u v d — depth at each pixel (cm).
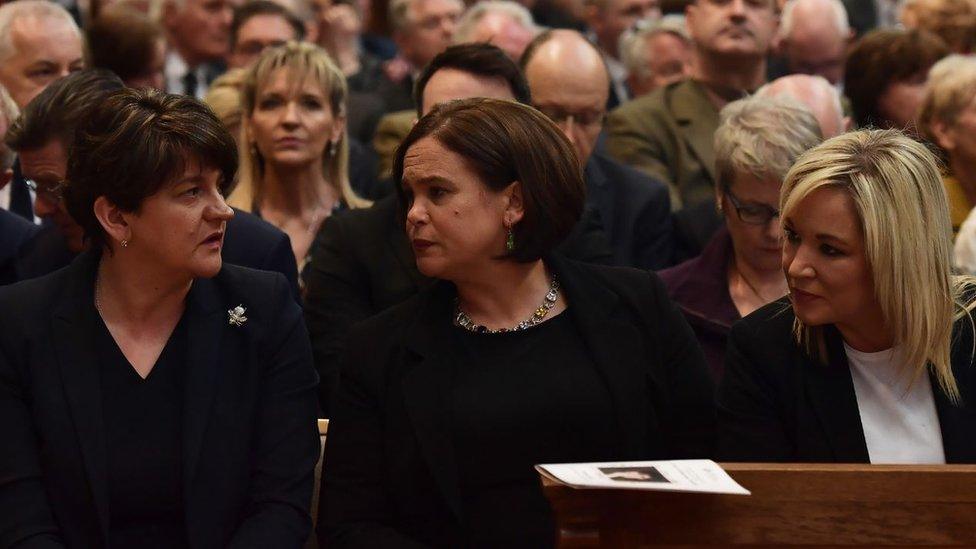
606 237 970
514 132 619
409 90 1662
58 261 799
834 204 591
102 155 583
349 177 1194
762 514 523
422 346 627
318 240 891
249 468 623
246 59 1506
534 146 620
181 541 607
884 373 628
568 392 620
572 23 2142
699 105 1245
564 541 516
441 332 635
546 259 660
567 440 618
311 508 686
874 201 586
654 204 1012
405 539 609
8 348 604
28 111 761
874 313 610
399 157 639
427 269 623
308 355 646
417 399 616
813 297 605
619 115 1267
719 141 830
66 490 595
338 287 823
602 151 1291
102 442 594
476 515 613
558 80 983
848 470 526
